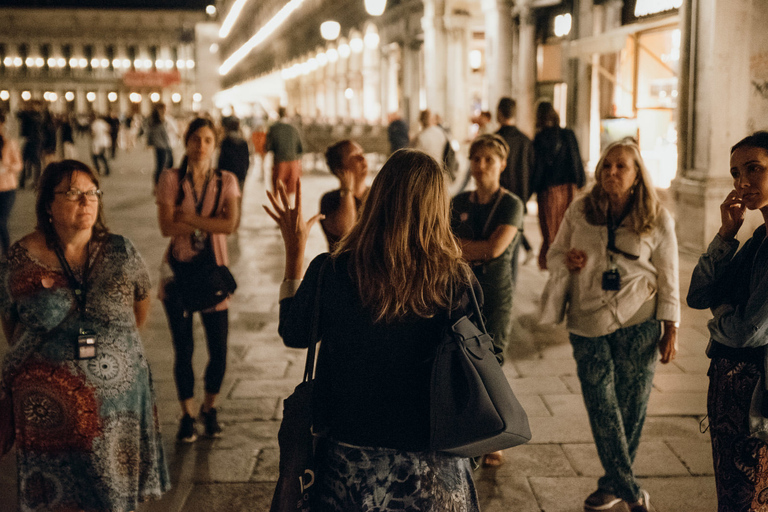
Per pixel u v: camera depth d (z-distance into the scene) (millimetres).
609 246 3279
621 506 3443
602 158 3287
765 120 8695
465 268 2062
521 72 15172
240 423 4477
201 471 3871
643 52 12336
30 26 86750
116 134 28422
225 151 10617
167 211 3998
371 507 1967
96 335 2701
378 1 14516
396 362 2006
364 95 27594
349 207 3736
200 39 87438
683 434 4219
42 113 18547
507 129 6730
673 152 11516
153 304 7254
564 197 6781
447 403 1937
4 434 2717
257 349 5902
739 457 2377
